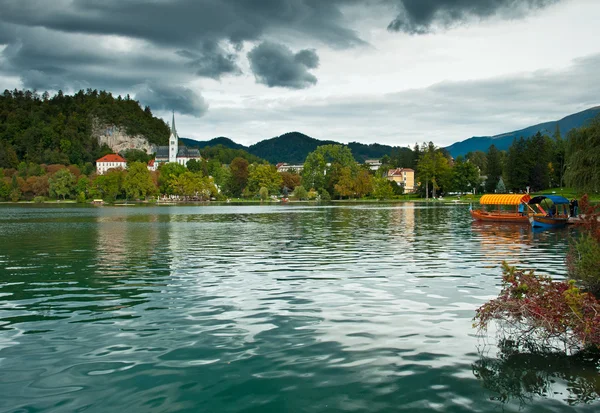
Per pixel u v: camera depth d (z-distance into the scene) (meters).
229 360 9.89
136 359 10.02
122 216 79.00
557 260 24.25
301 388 8.50
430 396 8.12
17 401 8.10
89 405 7.93
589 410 7.61
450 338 11.20
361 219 62.25
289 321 12.79
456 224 51.88
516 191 135.75
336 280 18.73
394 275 19.80
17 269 22.16
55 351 10.56
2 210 112.38
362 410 7.66
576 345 10.51
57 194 189.38
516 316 10.70
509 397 8.07
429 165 157.12
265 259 25.09
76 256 26.83
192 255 26.98
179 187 186.50
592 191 44.91
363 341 11.03
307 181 185.00
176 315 13.52
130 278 19.56
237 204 154.25
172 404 7.94
